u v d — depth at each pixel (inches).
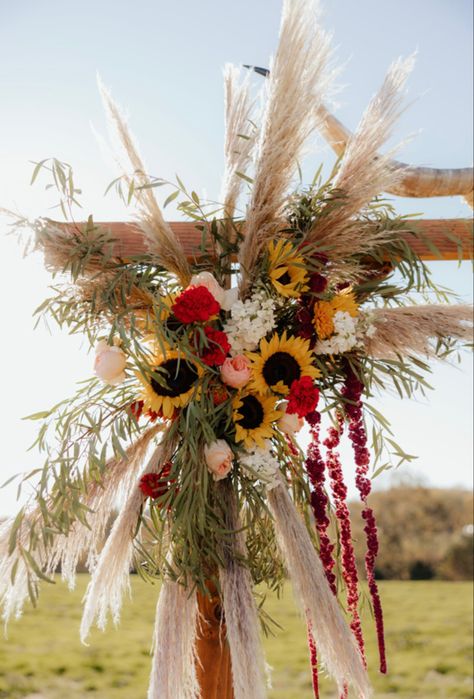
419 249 69.5
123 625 285.0
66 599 317.4
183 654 57.9
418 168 70.4
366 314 63.9
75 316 63.4
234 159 64.2
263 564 64.7
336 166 66.6
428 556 589.6
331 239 64.2
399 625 330.6
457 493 604.7
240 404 60.3
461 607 364.2
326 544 62.4
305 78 60.5
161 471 61.1
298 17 60.4
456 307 65.6
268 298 61.5
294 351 61.9
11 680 221.3
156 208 62.2
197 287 59.5
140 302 63.6
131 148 62.5
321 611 58.6
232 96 65.7
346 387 64.5
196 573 57.8
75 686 218.2
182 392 59.8
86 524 57.8
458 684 242.1
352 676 57.1
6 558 59.1
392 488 608.7
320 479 62.3
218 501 60.7
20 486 57.6
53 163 60.1
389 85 64.1
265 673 57.3
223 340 59.8
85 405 61.1
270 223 61.3
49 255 61.0
